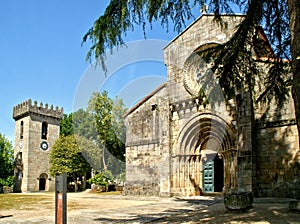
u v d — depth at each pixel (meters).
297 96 6.18
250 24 7.98
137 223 10.16
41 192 44.31
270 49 8.94
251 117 17.19
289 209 10.73
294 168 16.22
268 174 16.86
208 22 14.70
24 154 46.25
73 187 38.22
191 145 18.64
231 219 9.68
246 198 11.24
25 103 47.25
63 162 37.62
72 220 11.16
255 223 8.84
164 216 11.48
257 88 12.58
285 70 9.52
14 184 46.56
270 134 17.16
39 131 47.62
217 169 23.27
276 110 17.17
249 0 8.01
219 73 8.00
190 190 18.95
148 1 7.43
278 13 8.27
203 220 9.91
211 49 7.93
